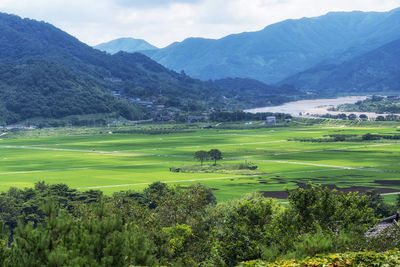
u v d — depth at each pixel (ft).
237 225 119.44
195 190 151.64
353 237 98.02
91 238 72.90
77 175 615.98
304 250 90.17
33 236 70.90
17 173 644.27
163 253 97.19
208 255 119.03
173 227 122.93
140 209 132.46
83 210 117.39
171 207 141.49
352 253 84.94
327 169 635.25
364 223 114.11
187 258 111.96
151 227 119.96
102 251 73.31
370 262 81.87
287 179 557.33
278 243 105.40
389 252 83.20
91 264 69.05
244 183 530.68
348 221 110.93
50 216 76.48
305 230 112.47
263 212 120.78
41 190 390.63
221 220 146.51
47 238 71.26
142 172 633.61
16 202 352.08
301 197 115.03
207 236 124.47
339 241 93.91
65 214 78.54
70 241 72.59
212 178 570.05
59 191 389.19
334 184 517.14
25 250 69.97
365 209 114.32
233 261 114.93
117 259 72.43
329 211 113.19
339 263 81.97
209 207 179.32
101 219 81.92
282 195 450.71
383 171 610.24
